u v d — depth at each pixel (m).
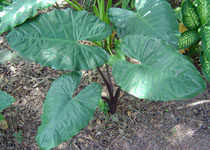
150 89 0.74
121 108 1.23
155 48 0.79
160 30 0.91
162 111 1.21
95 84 0.87
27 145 1.13
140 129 1.16
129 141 1.12
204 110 1.20
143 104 1.24
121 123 1.18
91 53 0.88
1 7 1.14
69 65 0.85
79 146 1.12
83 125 0.79
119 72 0.80
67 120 0.80
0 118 1.09
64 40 0.89
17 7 0.92
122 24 0.96
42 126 0.81
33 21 0.90
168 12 0.95
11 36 0.86
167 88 0.72
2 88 1.34
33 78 1.38
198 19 1.09
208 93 1.26
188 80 0.70
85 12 0.94
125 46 0.83
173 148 1.09
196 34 1.13
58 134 0.78
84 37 0.91
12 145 1.13
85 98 0.84
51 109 0.84
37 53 0.85
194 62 1.38
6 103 0.98
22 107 1.26
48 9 1.71
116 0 1.80
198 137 1.11
